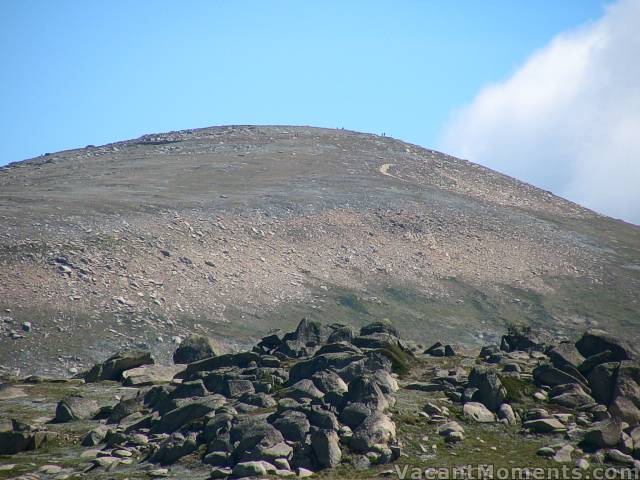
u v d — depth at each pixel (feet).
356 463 275.80
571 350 360.69
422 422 310.24
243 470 265.34
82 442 316.60
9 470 282.15
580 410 327.88
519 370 367.86
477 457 283.79
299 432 286.66
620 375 335.06
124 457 295.28
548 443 299.38
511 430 311.68
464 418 317.01
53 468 283.38
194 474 274.16
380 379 342.44
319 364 352.90
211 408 319.06
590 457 287.07
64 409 351.87
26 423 321.32
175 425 317.01
